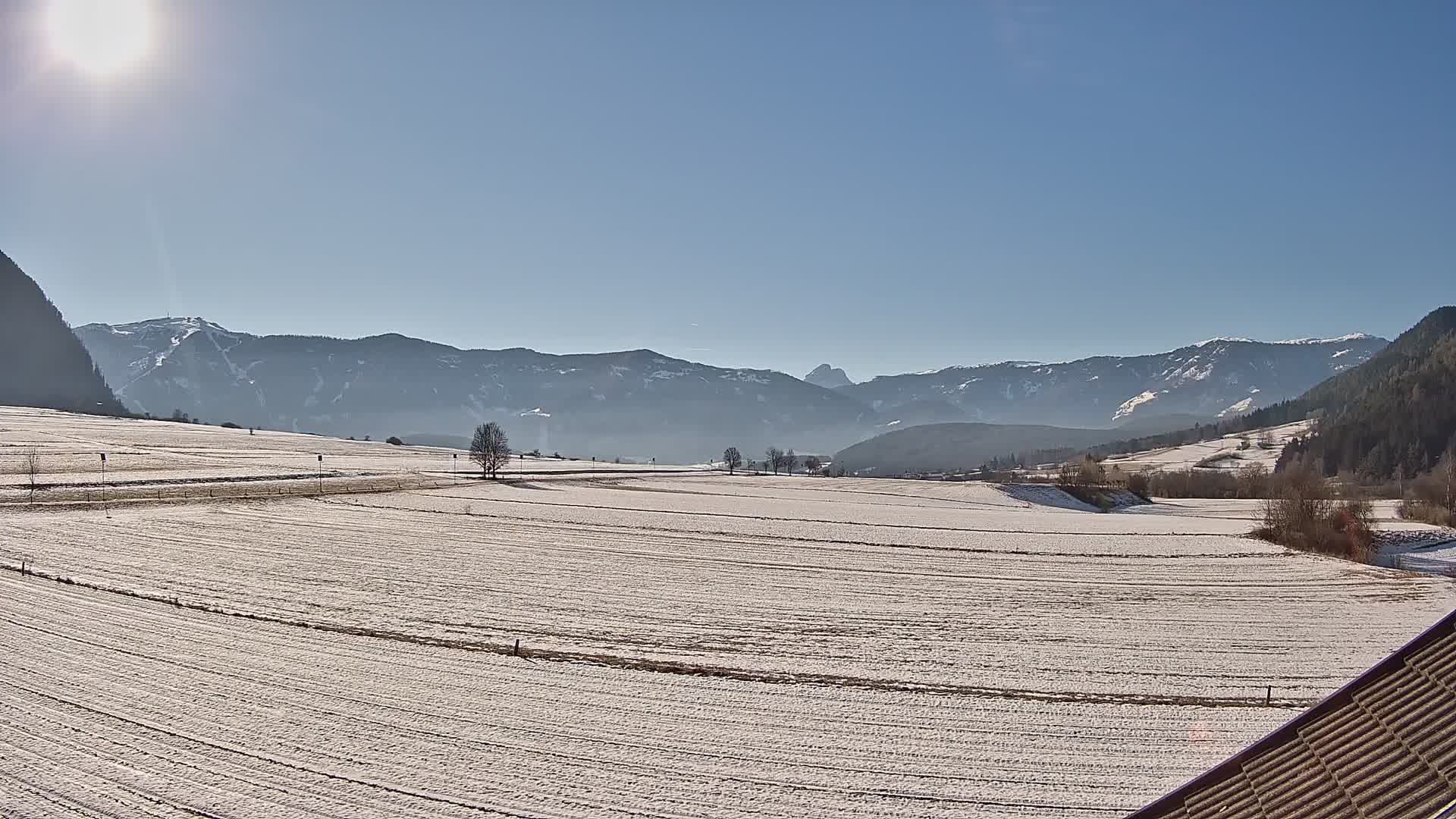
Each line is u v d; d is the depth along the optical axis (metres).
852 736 25.78
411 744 24.14
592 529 69.00
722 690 29.61
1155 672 33.03
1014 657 34.78
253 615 37.19
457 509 79.19
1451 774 10.52
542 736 25.06
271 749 23.42
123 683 28.11
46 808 19.75
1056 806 21.45
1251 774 12.68
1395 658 12.32
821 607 43.34
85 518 62.03
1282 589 49.94
